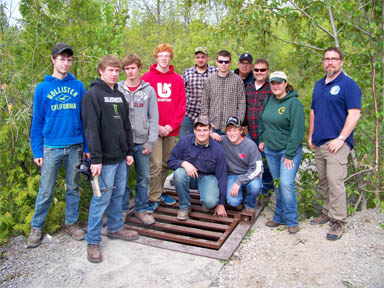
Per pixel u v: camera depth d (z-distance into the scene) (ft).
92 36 16.01
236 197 13.87
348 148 11.86
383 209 13.61
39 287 9.64
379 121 14.43
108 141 10.47
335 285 9.24
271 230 12.93
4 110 13.64
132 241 12.07
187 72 16.62
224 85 15.05
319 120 12.19
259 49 17.99
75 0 15.16
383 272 9.59
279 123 12.53
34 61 14.43
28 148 13.55
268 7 15.25
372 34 13.78
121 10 16.75
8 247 11.88
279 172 13.26
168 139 14.90
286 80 12.25
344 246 11.11
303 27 15.94
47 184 11.47
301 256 10.82
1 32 13.79
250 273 10.12
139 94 12.25
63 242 12.09
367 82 14.32
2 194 13.23
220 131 15.44
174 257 11.05
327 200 13.00
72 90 11.44
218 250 11.36
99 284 9.72
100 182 10.63
